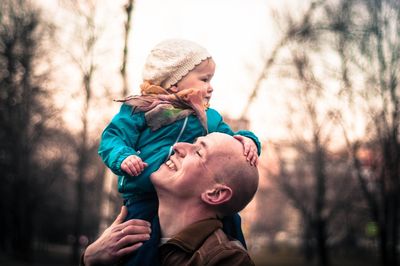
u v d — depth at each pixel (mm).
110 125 2340
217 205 2139
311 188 29344
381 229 21250
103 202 29875
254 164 2184
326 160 26359
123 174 2215
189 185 2125
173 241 2094
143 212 2264
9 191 27125
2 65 24250
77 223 27297
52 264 25766
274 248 66188
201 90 2332
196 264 2047
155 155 2242
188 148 2188
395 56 19875
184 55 2332
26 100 24703
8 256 27766
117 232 2203
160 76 2344
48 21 23125
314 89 22156
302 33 11656
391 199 20969
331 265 29516
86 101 20562
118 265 2219
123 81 6531
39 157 29562
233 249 2084
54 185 34250
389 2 19359
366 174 22703
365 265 30438
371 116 20328
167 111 2289
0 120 25031
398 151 20000
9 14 23625
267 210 73625
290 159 28047
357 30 18953
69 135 28156
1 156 26312
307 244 35656
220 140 2172
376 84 20125
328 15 17500
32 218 28516
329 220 28219
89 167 30859
